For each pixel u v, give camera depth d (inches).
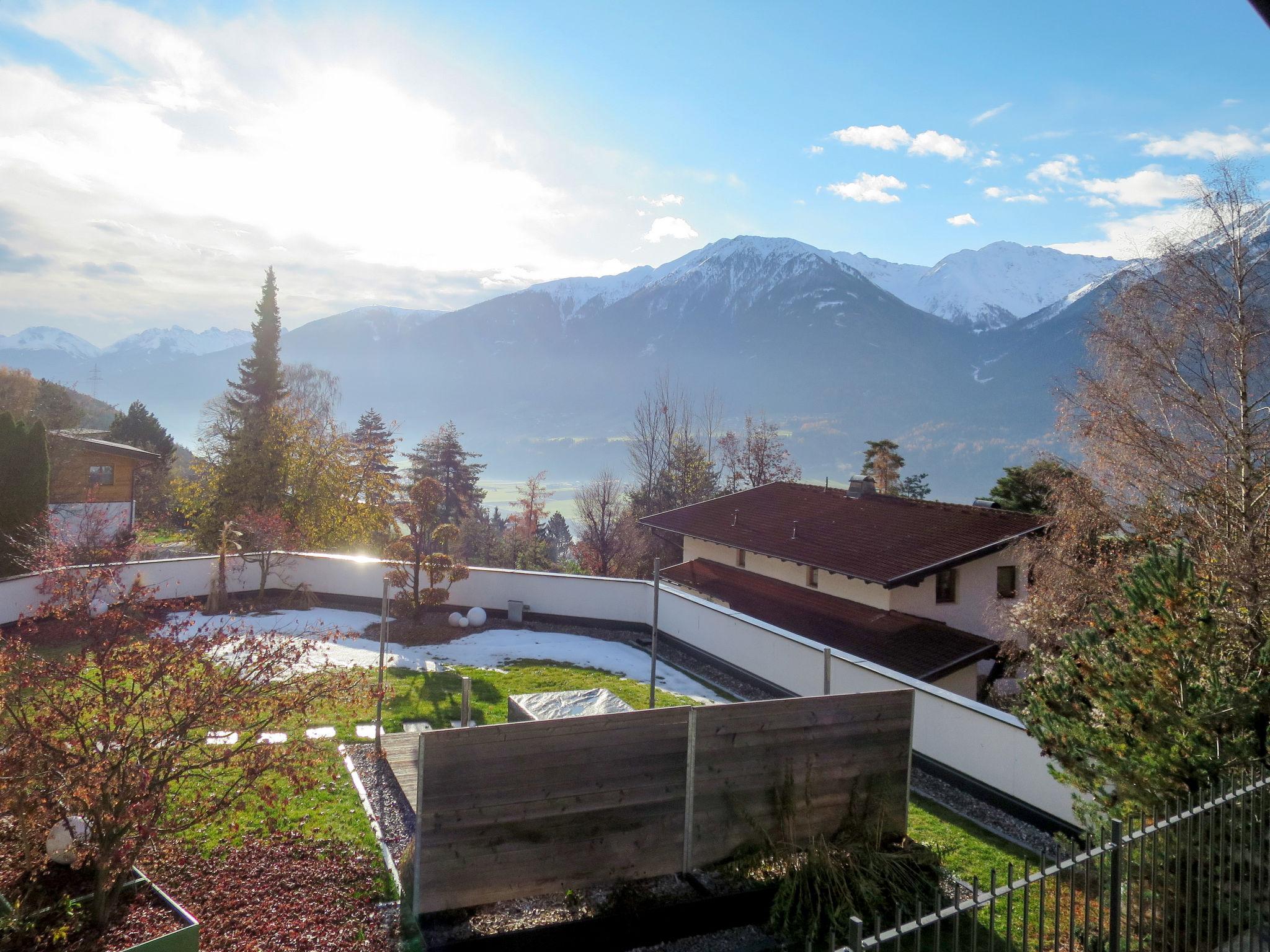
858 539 882.1
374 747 486.9
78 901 275.4
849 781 365.7
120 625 294.5
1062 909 309.0
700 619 756.0
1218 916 248.4
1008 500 1266.0
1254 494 699.4
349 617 863.7
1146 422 790.5
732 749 343.9
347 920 301.9
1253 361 738.8
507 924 296.0
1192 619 297.1
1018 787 438.0
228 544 914.7
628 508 1907.0
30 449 928.9
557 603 885.8
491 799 304.2
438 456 2699.3
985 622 808.9
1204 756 270.5
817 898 321.1
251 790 327.0
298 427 1411.2
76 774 256.8
